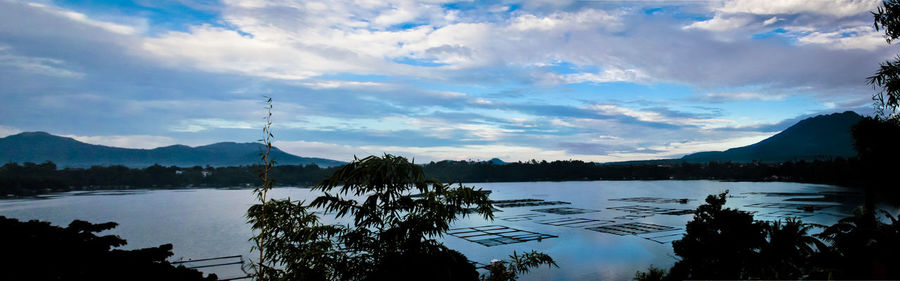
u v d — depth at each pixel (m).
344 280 7.23
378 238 7.47
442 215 7.24
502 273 8.67
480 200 7.42
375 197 7.15
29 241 7.58
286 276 7.40
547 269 47.41
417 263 6.98
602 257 52.81
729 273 18.23
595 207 127.81
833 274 13.48
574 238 67.12
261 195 7.73
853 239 15.87
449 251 7.50
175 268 9.20
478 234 70.69
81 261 7.89
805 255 18.11
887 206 61.91
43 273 7.35
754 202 129.12
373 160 7.05
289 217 7.67
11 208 128.12
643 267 47.53
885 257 12.65
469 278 7.49
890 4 9.01
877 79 9.46
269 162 7.82
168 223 98.12
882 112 10.33
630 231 73.62
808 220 82.25
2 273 7.08
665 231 73.81
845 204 116.88
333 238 7.70
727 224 19.23
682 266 20.59
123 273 8.07
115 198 174.62
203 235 80.06
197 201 162.50
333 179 7.25
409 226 7.12
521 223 89.06
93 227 8.90
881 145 10.26
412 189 7.50
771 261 17.72
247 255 57.47
